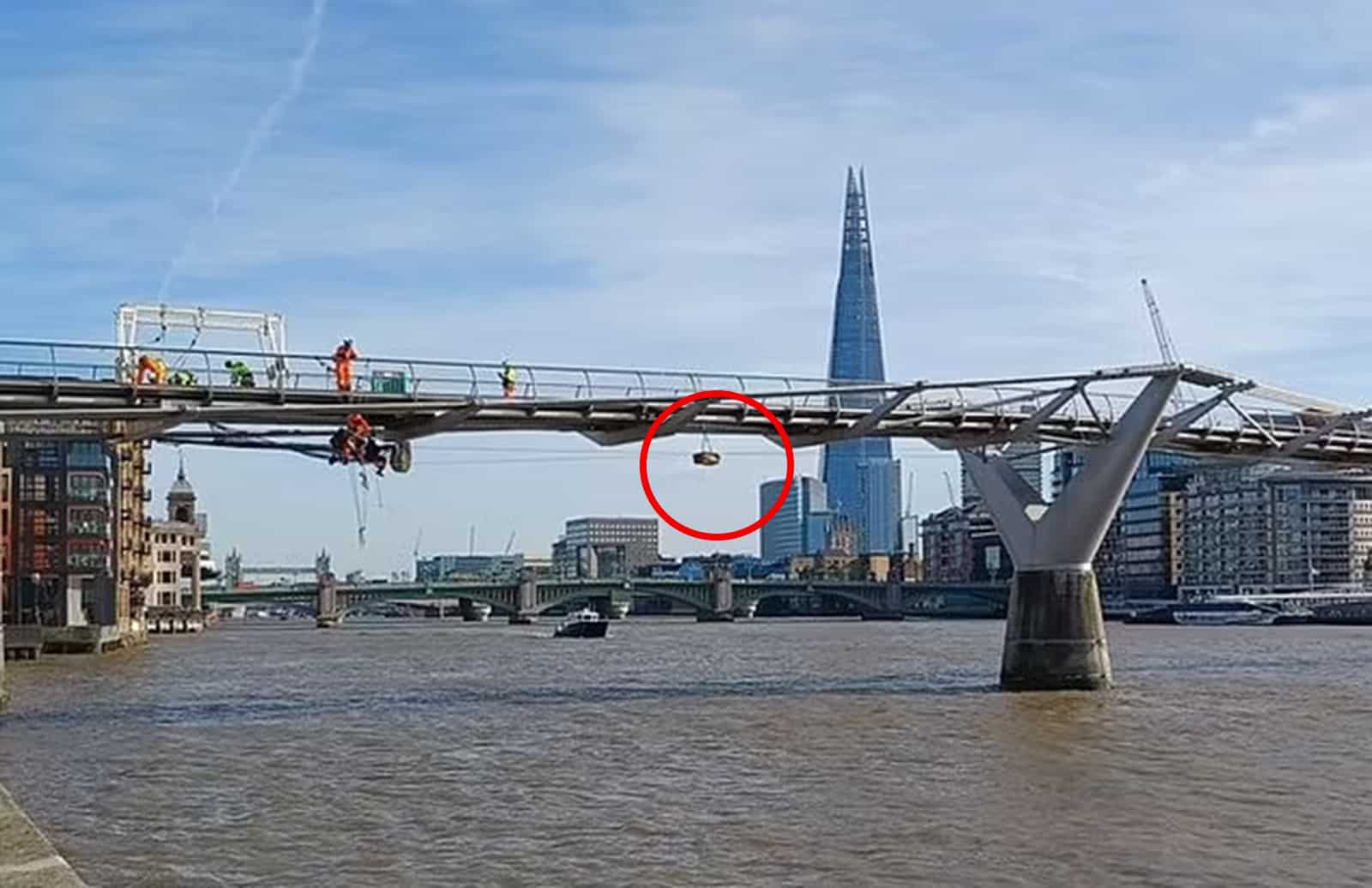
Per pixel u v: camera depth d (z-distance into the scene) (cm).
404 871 3634
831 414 8162
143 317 7962
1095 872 3556
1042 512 8994
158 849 3938
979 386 8256
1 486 14888
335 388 6731
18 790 4941
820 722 6938
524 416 7188
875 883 3444
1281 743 6034
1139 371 8469
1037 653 8862
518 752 5859
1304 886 3416
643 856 3769
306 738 6438
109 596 19512
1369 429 10706
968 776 5109
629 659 14350
